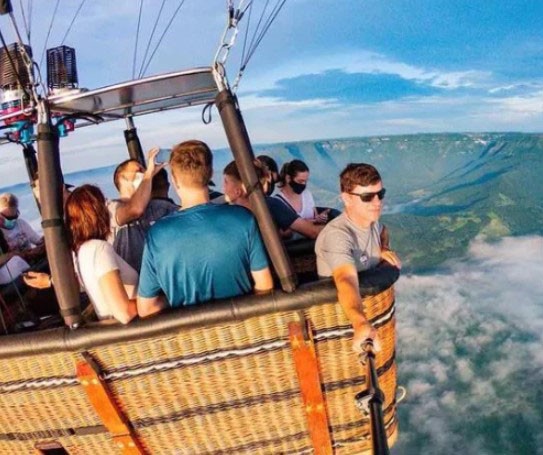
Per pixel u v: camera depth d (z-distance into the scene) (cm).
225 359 187
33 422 202
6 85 220
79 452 208
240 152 172
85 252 183
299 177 290
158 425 198
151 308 181
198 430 201
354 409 204
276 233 173
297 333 182
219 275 177
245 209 182
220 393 194
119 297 178
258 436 205
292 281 176
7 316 222
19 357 182
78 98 192
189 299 180
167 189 275
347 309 170
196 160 175
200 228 173
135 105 283
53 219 172
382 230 210
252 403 197
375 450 114
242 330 183
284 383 195
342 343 189
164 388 191
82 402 196
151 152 228
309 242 258
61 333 177
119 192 260
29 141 270
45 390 193
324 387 197
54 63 237
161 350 184
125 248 236
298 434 206
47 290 267
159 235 174
